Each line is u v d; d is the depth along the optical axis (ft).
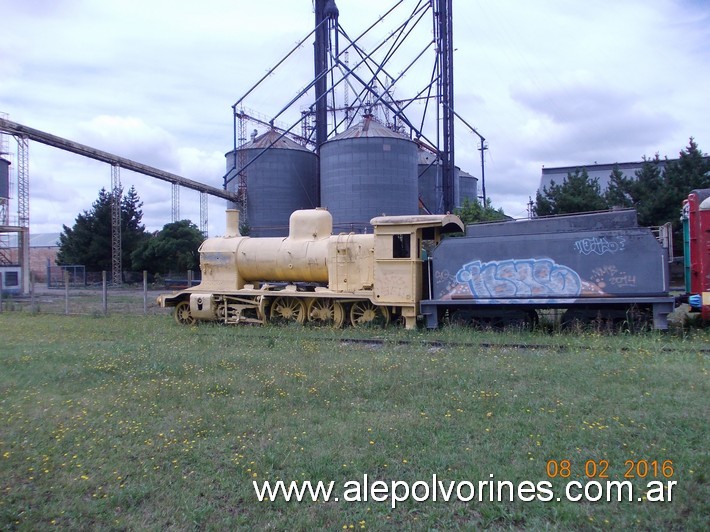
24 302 98.17
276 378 30.40
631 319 44.01
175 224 167.02
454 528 14.66
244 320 60.44
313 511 15.66
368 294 53.52
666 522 14.65
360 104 153.99
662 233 43.91
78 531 14.93
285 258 59.82
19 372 33.55
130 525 15.10
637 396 24.81
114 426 22.91
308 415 23.70
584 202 100.99
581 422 21.63
